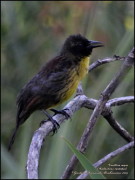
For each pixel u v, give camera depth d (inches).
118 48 455.8
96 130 479.5
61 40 549.0
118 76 257.8
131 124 517.0
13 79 567.2
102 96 266.1
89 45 412.8
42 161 463.8
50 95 391.5
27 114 392.2
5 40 562.6
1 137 541.3
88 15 530.9
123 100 337.4
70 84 395.9
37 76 396.8
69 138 409.7
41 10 546.6
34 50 562.6
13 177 460.1
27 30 561.0
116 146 506.9
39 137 281.7
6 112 555.8
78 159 255.1
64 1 532.1
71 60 403.5
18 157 494.0
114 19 548.4
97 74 522.9
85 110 462.0
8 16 553.0
